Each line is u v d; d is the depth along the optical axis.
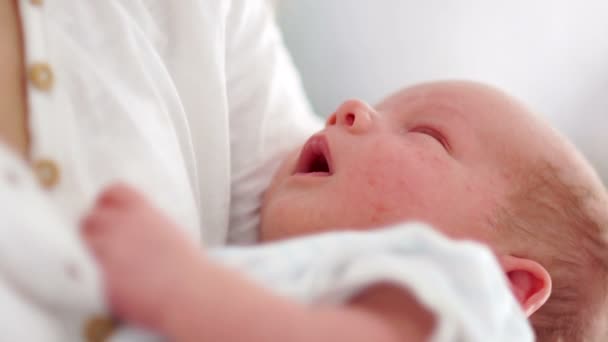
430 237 0.42
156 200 0.54
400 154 0.63
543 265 0.64
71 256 0.35
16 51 0.50
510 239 0.62
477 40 1.42
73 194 0.47
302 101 1.02
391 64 1.48
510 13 1.38
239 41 0.83
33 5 0.53
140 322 0.36
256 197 0.79
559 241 0.64
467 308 0.39
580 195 0.66
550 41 1.38
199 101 0.69
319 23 1.45
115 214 0.37
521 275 0.60
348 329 0.36
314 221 0.63
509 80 1.44
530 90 1.44
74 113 0.52
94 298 0.35
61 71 0.52
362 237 0.43
